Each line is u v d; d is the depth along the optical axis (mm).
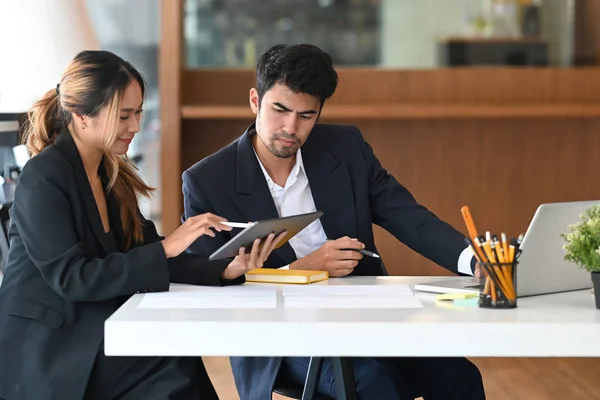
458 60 6582
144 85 3072
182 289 2951
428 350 2332
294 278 3113
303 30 6590
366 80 6492
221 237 3471
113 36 6754
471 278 3180
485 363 5805
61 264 2799
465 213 2621
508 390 5148
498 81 6520
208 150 6496
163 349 2342
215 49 6555
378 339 2332
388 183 3834
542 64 6582
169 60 6180
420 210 3758
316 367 2721
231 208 3494
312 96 3359
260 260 3004
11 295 2898
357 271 3672
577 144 6605
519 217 6641
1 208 3781
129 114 3004
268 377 3043
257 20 6566
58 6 5445
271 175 3646
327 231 3643
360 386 2893
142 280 2826
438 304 2648
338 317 2414
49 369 2799
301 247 3697
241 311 2498
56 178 2900
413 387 3232
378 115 6242
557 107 6219
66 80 2975
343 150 3764
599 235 2574
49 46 5438
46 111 3104
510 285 2568
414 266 6680
